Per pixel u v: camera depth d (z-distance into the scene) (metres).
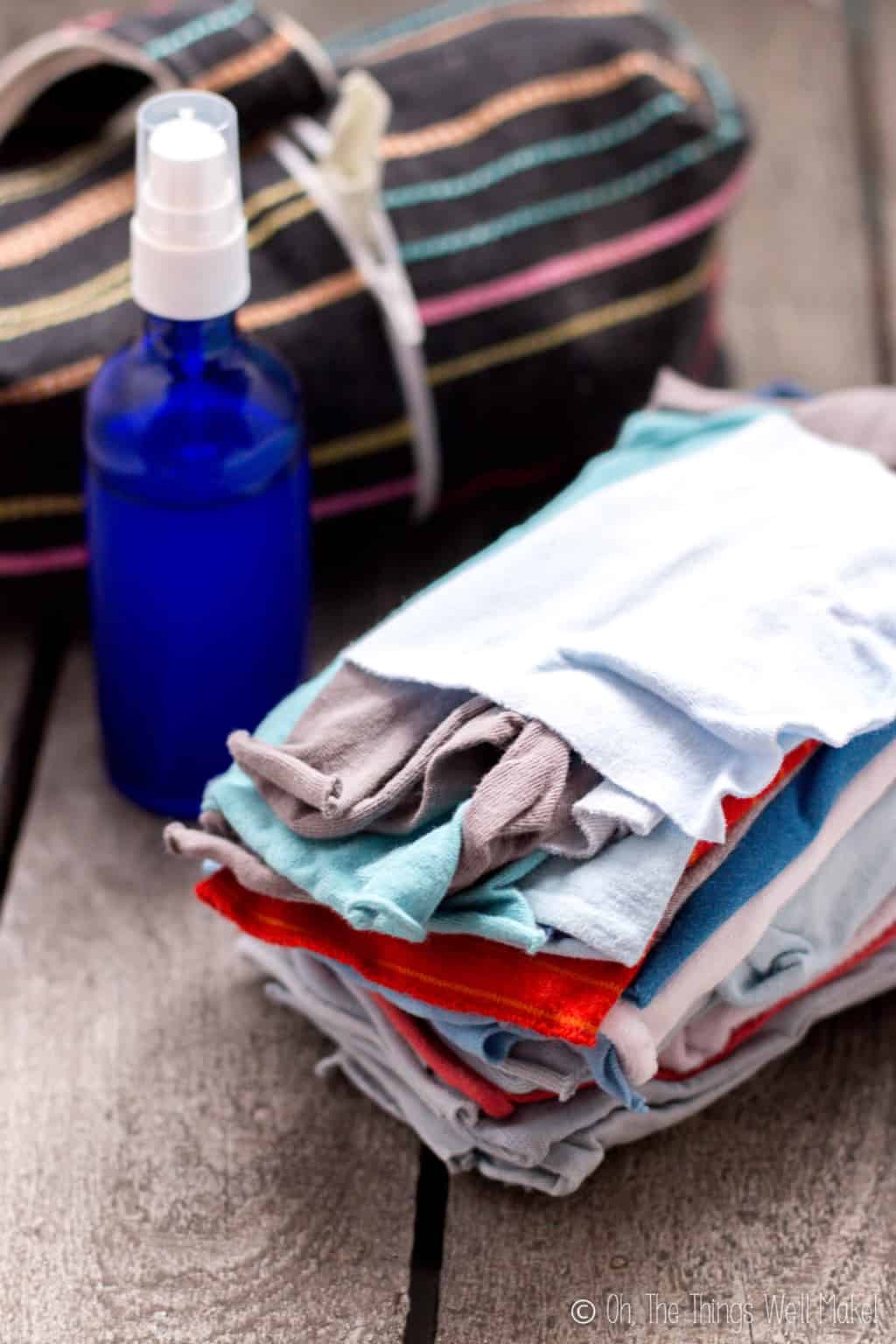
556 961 0.62
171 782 0.85
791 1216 0.70
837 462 0.72
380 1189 0.71
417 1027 0.68
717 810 0.60
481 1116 0.68
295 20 1.29
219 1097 0.75
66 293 0.86
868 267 1.17
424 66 0.98
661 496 0.72
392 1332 0.66
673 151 0.97
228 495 0.76
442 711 0.65
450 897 0.62
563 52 0.98
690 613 0.64
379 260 0.90
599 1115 0.68
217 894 0.68
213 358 0.75
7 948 0.81
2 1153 0.72
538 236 0.94
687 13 1.35
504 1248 0.69
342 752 0.65
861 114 1.28
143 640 0.81
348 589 0.97
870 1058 0.76
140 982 0.79
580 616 0.66
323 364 0.88
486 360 0.92
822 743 0.67
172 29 0.89
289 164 0.90
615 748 0.61
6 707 0.92
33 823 0.86
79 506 0.88
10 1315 0.67
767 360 1.10
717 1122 0.73
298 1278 0.68
